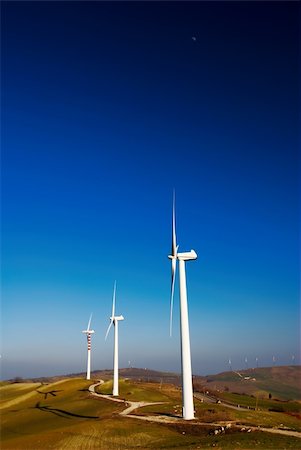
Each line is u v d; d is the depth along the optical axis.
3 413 116.50
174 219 81.19
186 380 75.50
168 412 84.00
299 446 48.19
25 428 88.75
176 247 79.94
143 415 80.94
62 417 95.88
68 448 59.16
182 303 79.62
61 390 154.62
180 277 80.81
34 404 128.38
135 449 55.56
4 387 181.00
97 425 72.44
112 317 128.25
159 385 175.88
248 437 55.03
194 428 64.88
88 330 197.25
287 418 84.38
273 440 52.12
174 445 55.41
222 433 60.25
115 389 124.00
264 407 118.94
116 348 126.62
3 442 68.12
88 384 165.88
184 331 78.00
